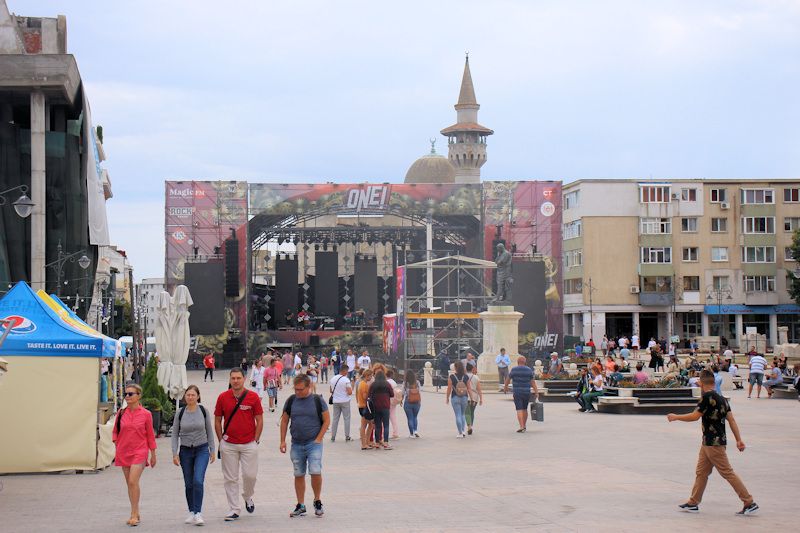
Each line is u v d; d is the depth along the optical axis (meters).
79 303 40.47
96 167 43.22
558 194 79.81
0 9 38.31
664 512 13.77
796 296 89.12
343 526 12.95
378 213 80.75
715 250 96.06
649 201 95.81
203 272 76.94
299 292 89.38
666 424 28.61
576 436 25.23
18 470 19.08
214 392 47.50
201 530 12.82
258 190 78.81
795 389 40.31
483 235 79.62
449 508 14.38
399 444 24.16
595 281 95.50
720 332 96.56
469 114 133.12
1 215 37.94
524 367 26.66
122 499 15.85
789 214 96.75
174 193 78.19
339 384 25.64
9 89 37.22
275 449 23.91
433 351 61.16
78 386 19.41
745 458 20.23
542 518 13.38
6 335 17.38
